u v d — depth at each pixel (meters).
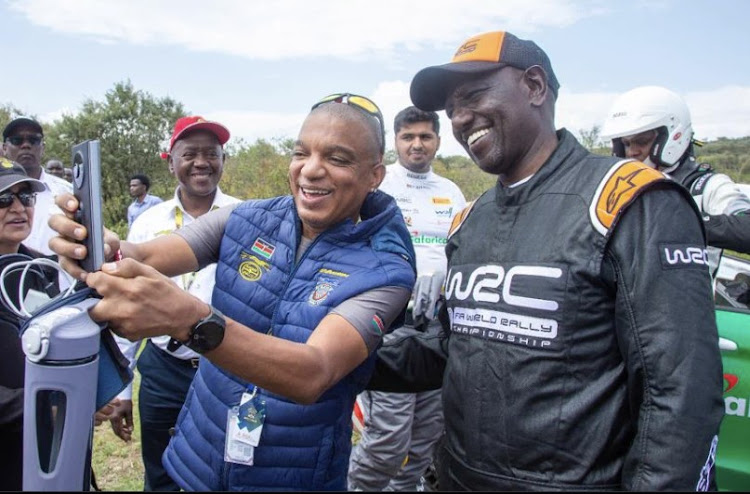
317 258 1.56
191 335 1.17
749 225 2.68
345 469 1.61
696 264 1.35
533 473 1.44
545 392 1.42
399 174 3.64
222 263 1.66
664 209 1.37
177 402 2.81
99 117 20.64
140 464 3.86
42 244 3.66
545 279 1.44
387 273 1.50
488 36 1.59
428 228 3.57
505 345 1.48
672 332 1.28
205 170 2.97
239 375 1.25
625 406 1.39
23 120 4.18
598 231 1.38
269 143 15.58
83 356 1.10
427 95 1.71
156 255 1.67
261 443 1.48
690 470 1.23
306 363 1.29
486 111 1.56
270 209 1.69
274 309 1.56
